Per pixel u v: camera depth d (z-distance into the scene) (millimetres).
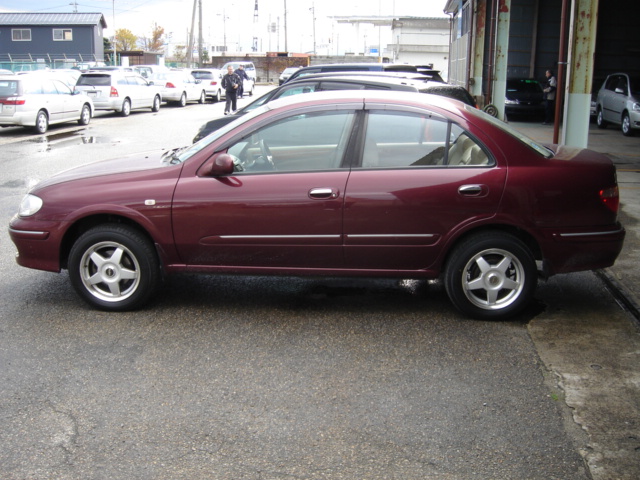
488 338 4934
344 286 6125
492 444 3535
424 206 5055
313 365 4480
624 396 4062
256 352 4684
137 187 5262
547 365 4492
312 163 5203
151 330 5074
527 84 24953
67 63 53500
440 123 5133
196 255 5297
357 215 5086
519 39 26984
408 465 3348
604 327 5145
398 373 4363
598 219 5156
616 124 20938
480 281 5188
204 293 5918
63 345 4781
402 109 5164
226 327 5141
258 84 60781
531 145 5238
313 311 5496
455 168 5094
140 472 3277
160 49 95875
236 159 5273
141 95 26141
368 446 3516
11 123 18125
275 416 3818
